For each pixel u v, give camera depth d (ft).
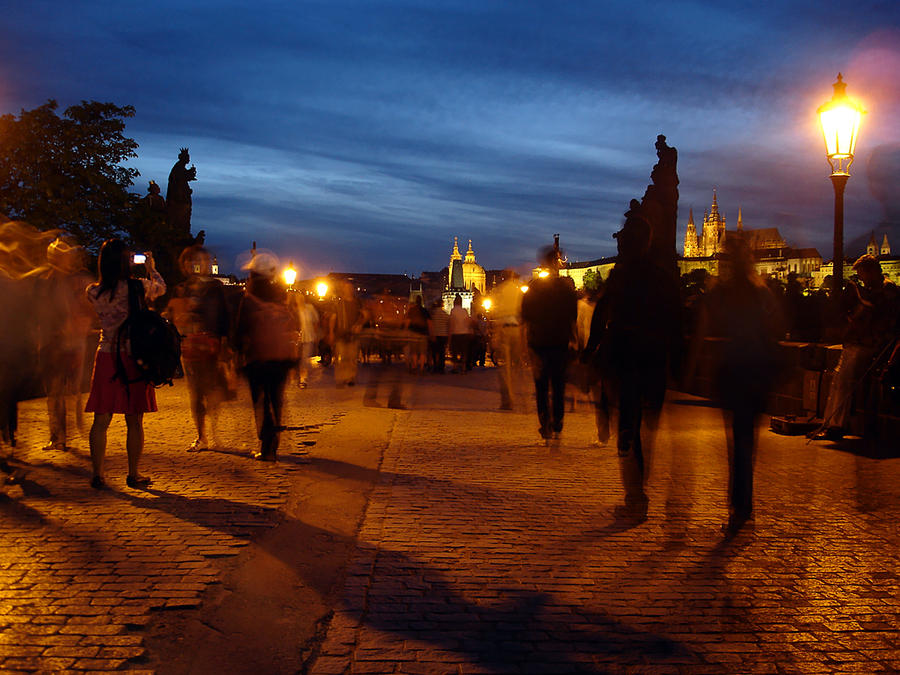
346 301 53.88
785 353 18.45
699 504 20.06
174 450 26.86
